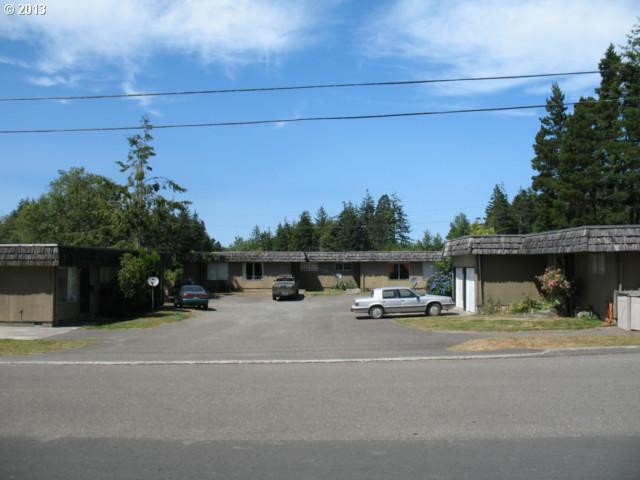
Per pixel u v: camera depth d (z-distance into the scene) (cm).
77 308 2608
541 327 1891
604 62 4409
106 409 870
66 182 6072
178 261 4597
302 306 3491
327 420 794
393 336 1850
